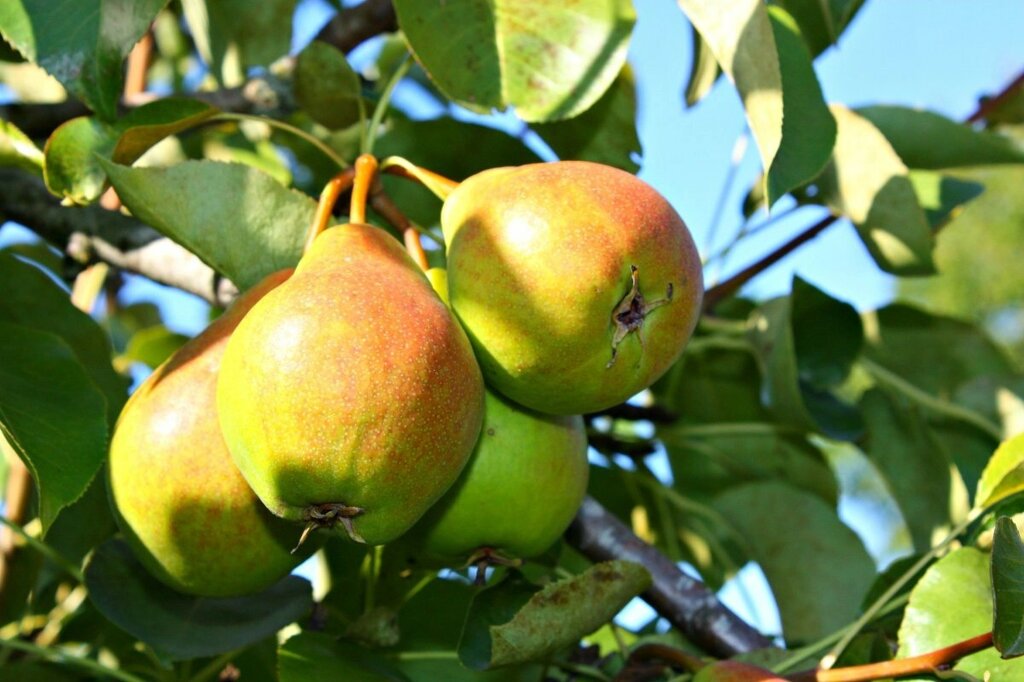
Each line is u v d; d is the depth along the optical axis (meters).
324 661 0.60
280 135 0.76
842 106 0.69
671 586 0.66
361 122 0.64
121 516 0.57
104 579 0.62
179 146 0.79
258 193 0.61
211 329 0.58
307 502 0.54
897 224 0.70
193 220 0.61
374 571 0.65
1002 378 0.75
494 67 0.64
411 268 0.56
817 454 0.78
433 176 0.61
